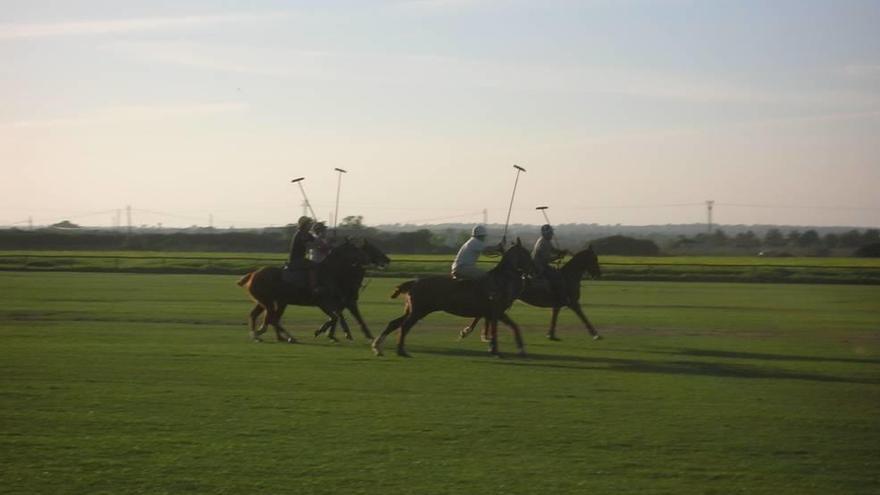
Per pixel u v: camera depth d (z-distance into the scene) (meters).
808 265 62.78
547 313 30.22
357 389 14.28
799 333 23.88
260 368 16.30
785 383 15.45
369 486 9.25
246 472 9.65
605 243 92.50
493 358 18.20
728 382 15.50
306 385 14.58
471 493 9.08
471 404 13.20
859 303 34.84
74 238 91.69
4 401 13.05
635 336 22.94
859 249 91.25
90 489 9.04
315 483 9.32
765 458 10.41
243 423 11.80
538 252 21.20
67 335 21.16
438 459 10.23
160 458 10.12
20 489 9.02
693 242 116.50
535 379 15.51
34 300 31.45
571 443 10.98
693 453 10.59
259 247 89.62
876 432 11.68
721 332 24.02
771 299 36.75
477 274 18.27
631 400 13.69
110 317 25.66
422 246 83.94
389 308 30.83
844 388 14.97
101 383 14.55
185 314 26.75
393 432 11.40
